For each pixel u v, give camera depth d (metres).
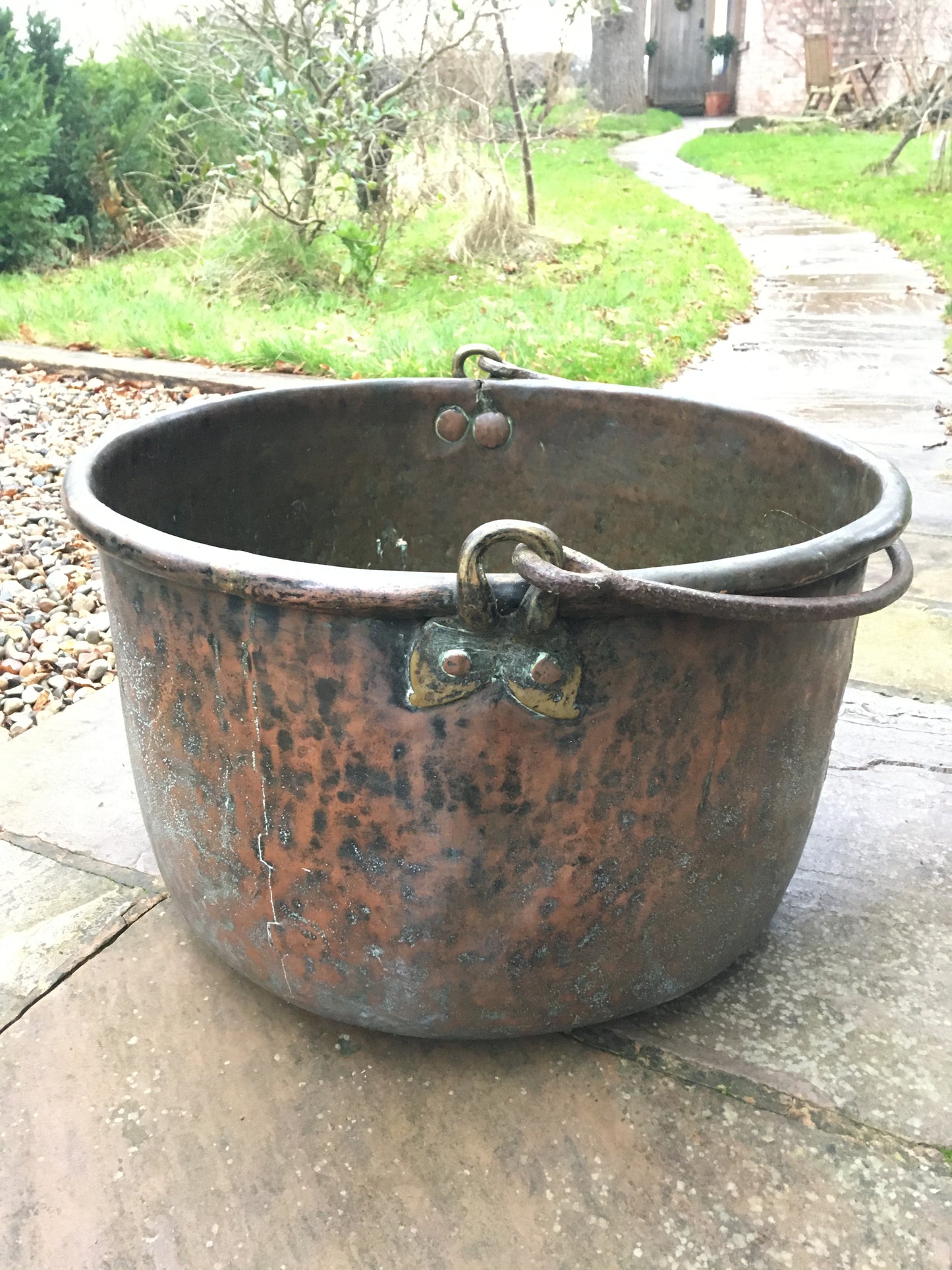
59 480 3.94
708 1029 1.50
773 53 25.75
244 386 4.89
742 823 1.35
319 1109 1.38
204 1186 1.28
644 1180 1.29
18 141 8.20
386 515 2.13
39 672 2.62
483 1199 1.27
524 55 10.15
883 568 3.12
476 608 1.04
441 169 7.84
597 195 11.40
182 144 9.03
